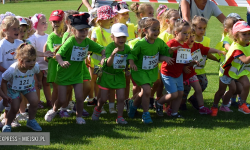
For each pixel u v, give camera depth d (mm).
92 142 4871
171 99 6043
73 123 5875
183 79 6387
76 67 5809
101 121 6027
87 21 5633
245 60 5957
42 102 7477
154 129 5508
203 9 7301
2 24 5598
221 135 5223
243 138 5098
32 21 7102
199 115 6453
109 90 6547
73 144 4781
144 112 5910
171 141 4930
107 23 6746
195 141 4941
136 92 6848
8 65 5727
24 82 5246
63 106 6355
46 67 7117
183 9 7195
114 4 7457
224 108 6734
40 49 7141
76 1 41250
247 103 7031
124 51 5867
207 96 7992
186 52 5953
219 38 17484
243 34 5926
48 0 43094
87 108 7031
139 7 7395
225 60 6258
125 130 5453
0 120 6059
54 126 5691
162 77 6129
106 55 5793
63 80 5734
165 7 7395
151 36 5695
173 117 6277
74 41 5676
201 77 6676
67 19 6180
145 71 5922
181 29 5840
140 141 4918
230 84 6469
